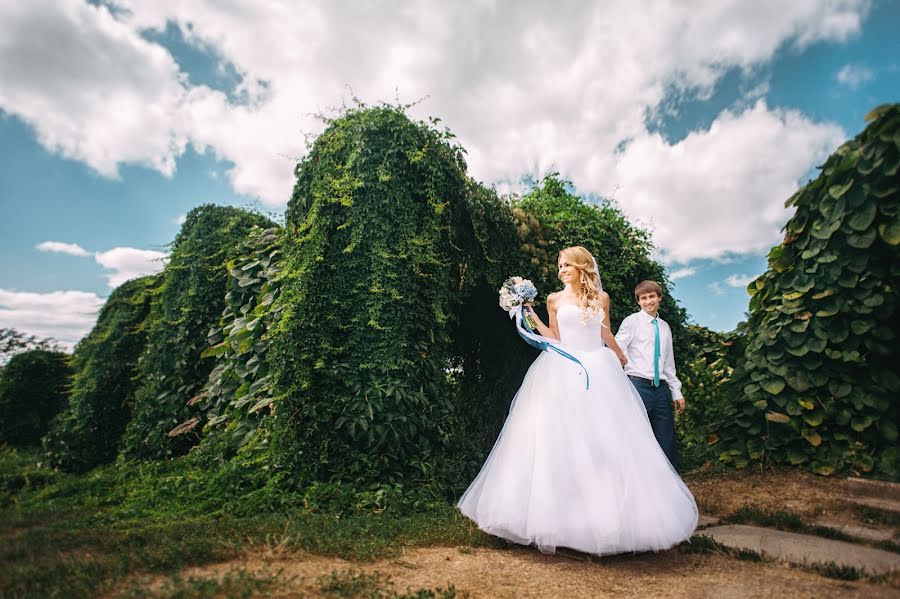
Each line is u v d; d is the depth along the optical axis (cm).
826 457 360
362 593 194
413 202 445
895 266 354
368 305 411
